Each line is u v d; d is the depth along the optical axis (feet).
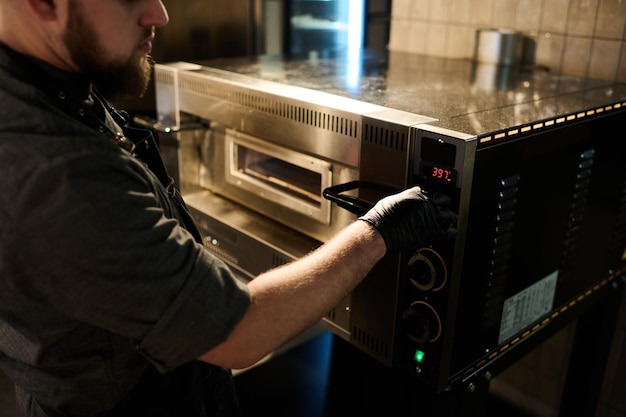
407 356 3.66
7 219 2.40
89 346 2.88
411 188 3.21
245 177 4.80
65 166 2.35
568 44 5.25
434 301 3.40
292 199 4.38
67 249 2.39
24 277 2.49
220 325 2.61
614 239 4.75
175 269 2.55
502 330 3.89
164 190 3.12
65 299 2.50
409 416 4.09
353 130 3.59
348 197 3.52
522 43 5.59
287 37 7.73
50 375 2.99
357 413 5.51
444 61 5.84
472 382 3.88
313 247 4.25
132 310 2.51
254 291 2.78
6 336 2.95
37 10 2.42
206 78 4.70
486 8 5.74
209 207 4.98
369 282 3.71
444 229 3.12
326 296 2.89
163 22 2.77
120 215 2.44
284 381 6.63
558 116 3.63
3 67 2.50
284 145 4.25
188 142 5.20
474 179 3.15
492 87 4.58
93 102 3.08
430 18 6.19
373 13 7.25
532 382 6.24
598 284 4.78
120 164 2.54
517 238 3.67
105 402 3.08
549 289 4.20
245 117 4.42
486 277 3.55
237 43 7.32
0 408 6.74
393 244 3.07
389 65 5.57
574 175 3.99
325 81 4.63
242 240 4.59
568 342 5.76
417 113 3.60
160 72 5.25
